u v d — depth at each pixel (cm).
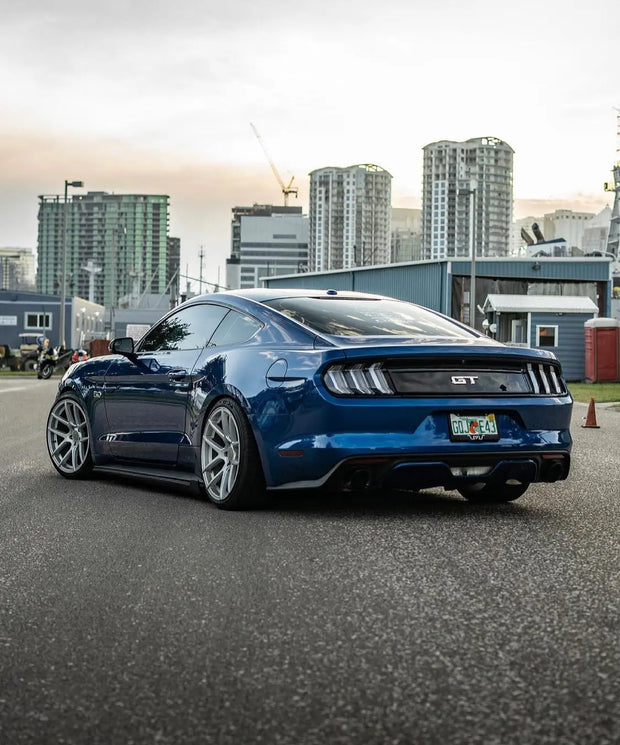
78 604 354
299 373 536
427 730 230
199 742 225
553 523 529
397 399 531
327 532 497
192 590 373
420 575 396
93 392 709
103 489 673
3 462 839
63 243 4838
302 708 246
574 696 253
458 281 4606
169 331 665
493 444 546
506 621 326
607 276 4659
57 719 240
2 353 4853
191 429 609
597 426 1366
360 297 642
